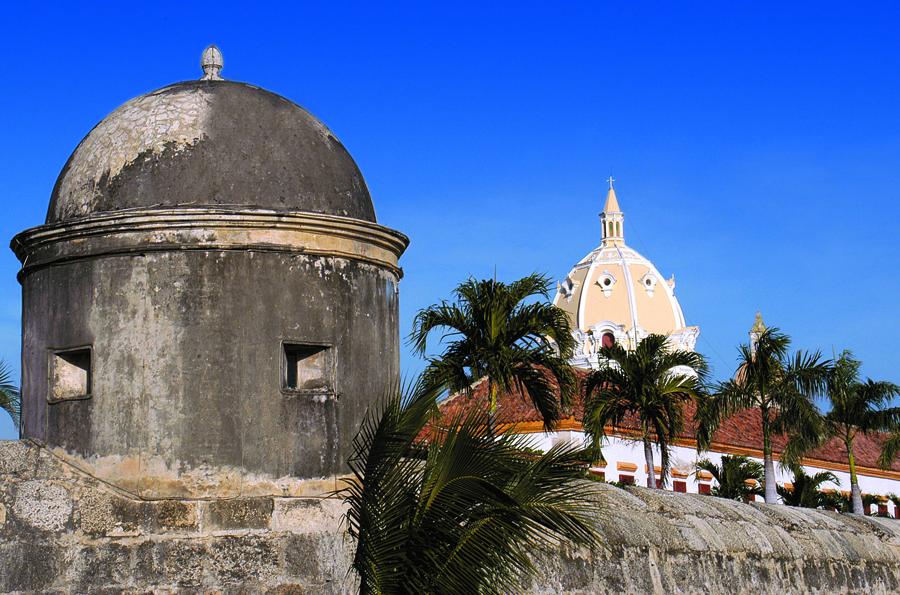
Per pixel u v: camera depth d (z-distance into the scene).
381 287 11.99
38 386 11.44
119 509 10.52
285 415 11.02
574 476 9.70
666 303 109.62
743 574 15.87
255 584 10.57
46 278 11.46
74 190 11.62
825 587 17.62
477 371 20.50
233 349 10.94
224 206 11.12
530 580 12.17
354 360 11.52
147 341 10.91
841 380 35.56
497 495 9.27
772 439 54.12
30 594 9.94
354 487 9.90
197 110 11.65
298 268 11.24
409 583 9.25
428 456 9.49
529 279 20.55
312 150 11.86
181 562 10.48
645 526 14.52
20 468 10.20
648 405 28.45
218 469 10.77
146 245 10.98
